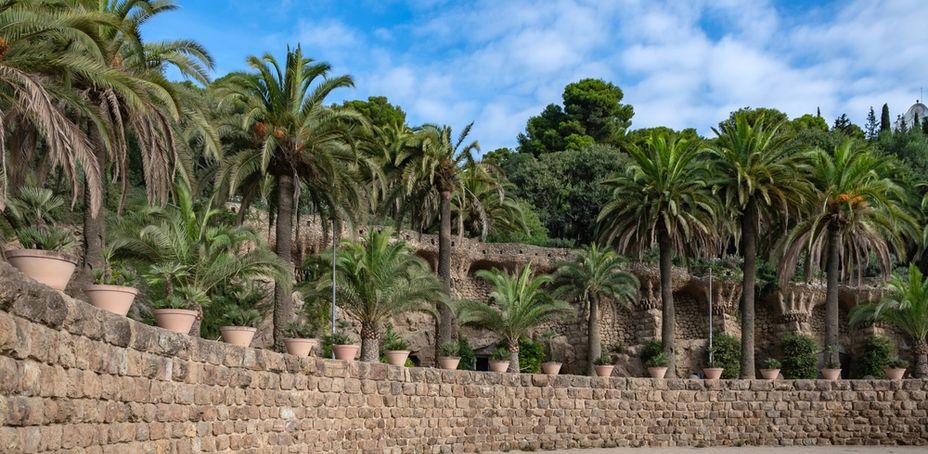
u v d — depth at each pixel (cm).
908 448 3712
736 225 4766
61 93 1856
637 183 4534
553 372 3781
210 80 2694
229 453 1752
